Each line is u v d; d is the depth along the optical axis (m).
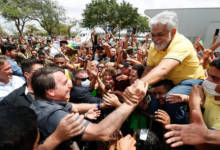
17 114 0.71
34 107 1.25
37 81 1.29
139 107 1.94
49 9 28.86
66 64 3.45
